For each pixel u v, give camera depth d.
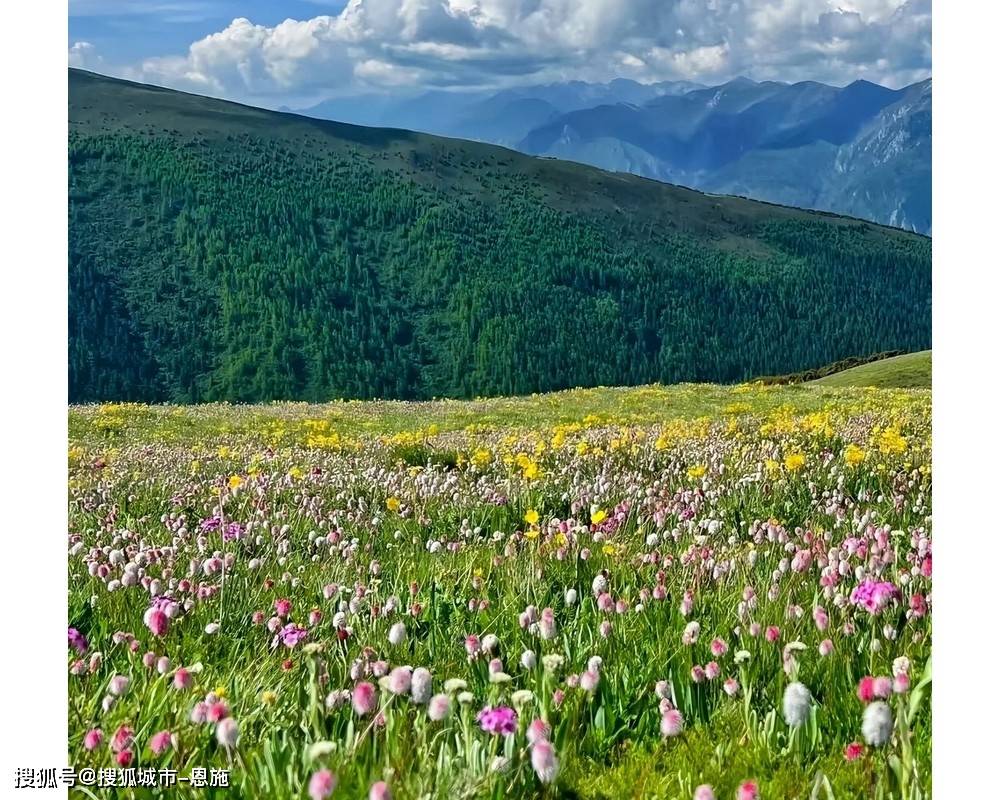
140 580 5.51
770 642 4.18
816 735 3.59
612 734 3.78
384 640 4.57
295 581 5.66
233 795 3.45
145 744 3.66
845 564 5.03
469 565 5.83
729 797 3.31
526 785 3.34
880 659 4.14
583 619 4.82
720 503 8.08
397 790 3.20
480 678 4.20
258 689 4.09
